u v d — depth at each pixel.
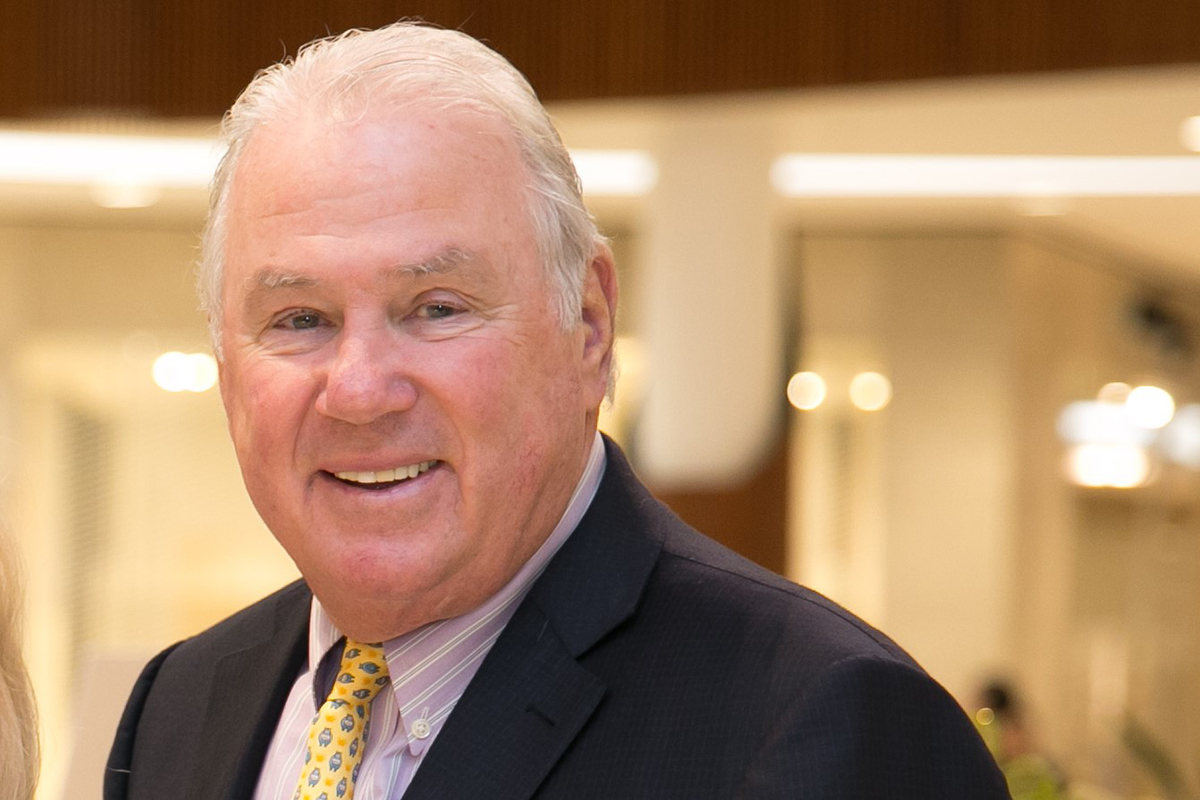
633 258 10.62
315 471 1.57
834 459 11.37
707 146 7.10
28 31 6.44
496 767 1.53
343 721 1.65
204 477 11.82
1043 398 11.57
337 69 1.58
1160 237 11.53
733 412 7.09
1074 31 5.28
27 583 2.09
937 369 11.27
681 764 1.48
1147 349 12.44
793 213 11.02
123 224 11.71
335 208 1.52
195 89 6.32
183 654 2.04
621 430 10.05
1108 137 8.66
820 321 11.38
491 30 6.07
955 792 1.46
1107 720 11.80
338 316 1.55
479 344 1.53
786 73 5.80
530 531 1.61
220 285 1.66
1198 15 5.07
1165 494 12.40
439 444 1.54
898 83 5.63
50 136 9.31
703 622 1.56
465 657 1.63
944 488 11.22
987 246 11.25
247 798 1.77
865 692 1.44
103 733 2.88
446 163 1.52
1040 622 11.45
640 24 5.98
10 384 11.67
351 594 1.57
